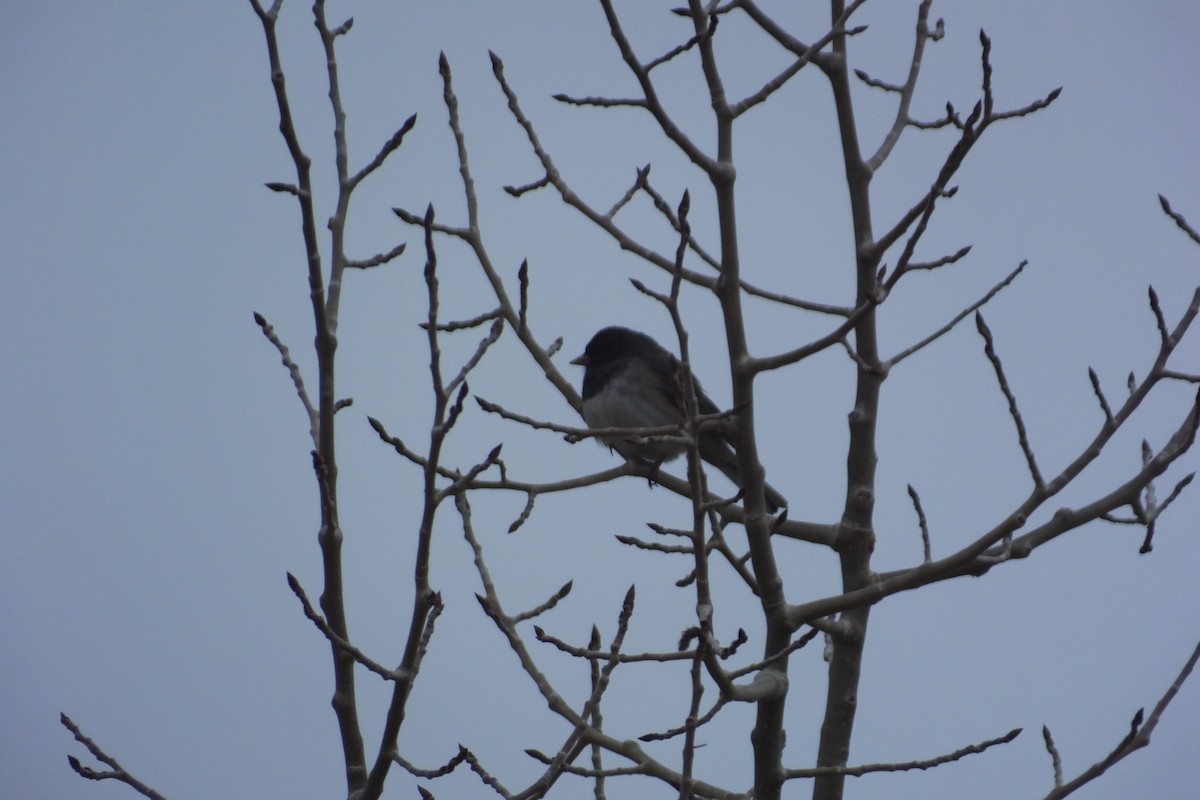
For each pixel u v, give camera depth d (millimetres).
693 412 7434
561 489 9391
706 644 7328
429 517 7328
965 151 8062
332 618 7887
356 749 7953
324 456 7832
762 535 9047
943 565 8844
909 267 10328
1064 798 8500
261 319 8602
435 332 7086
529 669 8594
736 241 9016
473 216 10273
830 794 10094
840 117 10805
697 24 9031
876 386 10812
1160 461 9016
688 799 7246
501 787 7820
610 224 9664
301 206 7887
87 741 8336
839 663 10648
